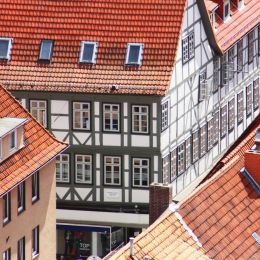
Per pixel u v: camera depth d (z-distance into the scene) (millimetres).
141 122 148750
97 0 150750
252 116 172750
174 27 149625
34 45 150500
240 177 114688
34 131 128000
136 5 150250
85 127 149500
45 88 148875
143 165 149750
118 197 150375
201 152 159625
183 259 105250
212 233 109375
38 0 151625
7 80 149375
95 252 150750
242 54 168875
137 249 104125
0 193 121125
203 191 111562
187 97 154500
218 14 163250
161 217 108000
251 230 112000
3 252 123625
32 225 127875
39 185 128125
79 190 150500
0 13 151500
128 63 148750
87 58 149500
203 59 157875
